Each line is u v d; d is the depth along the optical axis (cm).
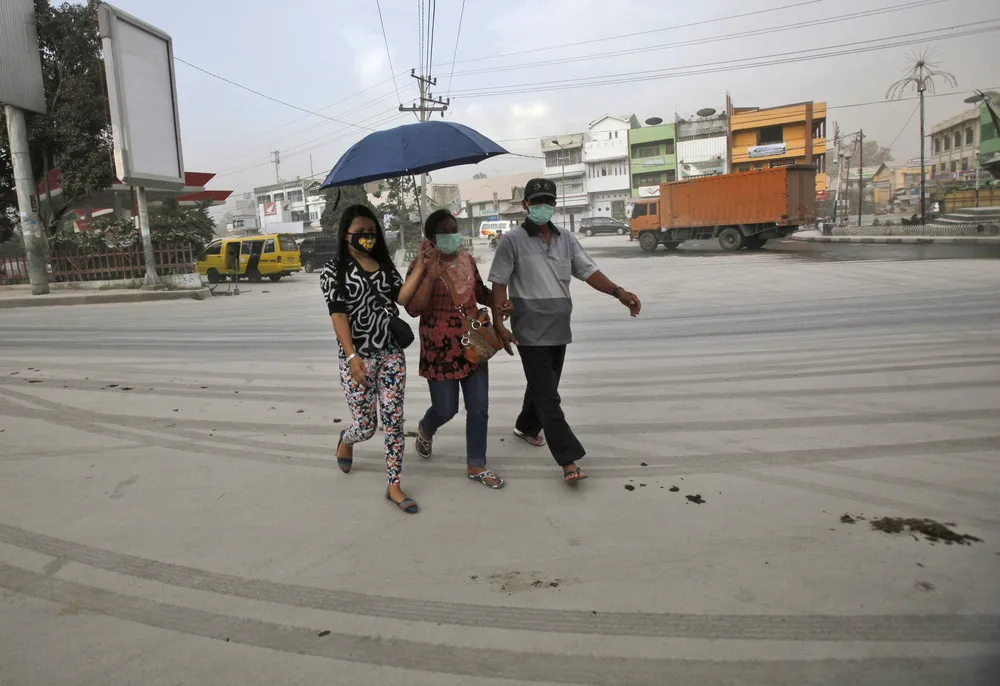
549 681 212
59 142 1988
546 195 365
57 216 2147
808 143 5397
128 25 1642
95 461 424
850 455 400
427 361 371
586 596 259
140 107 1680
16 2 1641
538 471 394
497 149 397
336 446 448
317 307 1402
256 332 1016
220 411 539
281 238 2486
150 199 3067
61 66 1992
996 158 3816
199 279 1912
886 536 297
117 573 285
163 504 356
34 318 1295
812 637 229
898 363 642
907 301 1065
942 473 366
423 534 316
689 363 682
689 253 2811
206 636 240
